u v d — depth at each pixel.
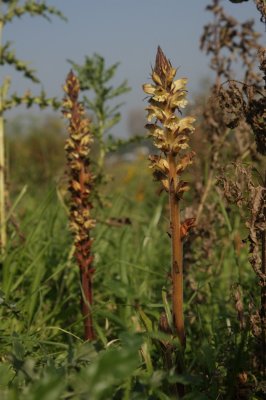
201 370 1.38
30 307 1.57
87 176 1.45
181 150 1.11
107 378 0.84
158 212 2.20
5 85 1.95
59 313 1.66
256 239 1.22
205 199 1.92
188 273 1.80
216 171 1.89
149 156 1.10
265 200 1.21
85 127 1.44
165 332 1.12
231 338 1.37
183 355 1.11
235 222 1.95
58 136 4.70
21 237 1.89
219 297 1.83
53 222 1.97
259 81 1.85
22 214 2.39
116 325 1.66
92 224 1.45
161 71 1.08
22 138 4.65
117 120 1.99
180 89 1.08
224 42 1.93
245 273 2.01
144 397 0.99
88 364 1.06
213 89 1.90
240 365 1.30
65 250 1.97
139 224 2.66
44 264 1.74
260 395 1.27
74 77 1.43
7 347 1.41
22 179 4.07
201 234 1.88
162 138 1.08
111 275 1.96
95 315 1.63
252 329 1.25
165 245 2.49
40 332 1.52
